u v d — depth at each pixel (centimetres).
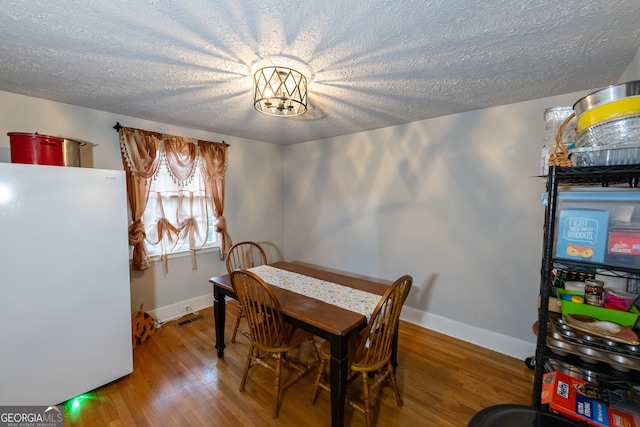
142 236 254
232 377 197
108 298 182
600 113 101
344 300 179
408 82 172
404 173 274
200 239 303
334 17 110
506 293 224
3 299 146
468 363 214
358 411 168
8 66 153
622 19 109
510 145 215
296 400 176
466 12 106
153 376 197
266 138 342
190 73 161
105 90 188
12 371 150
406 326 274
